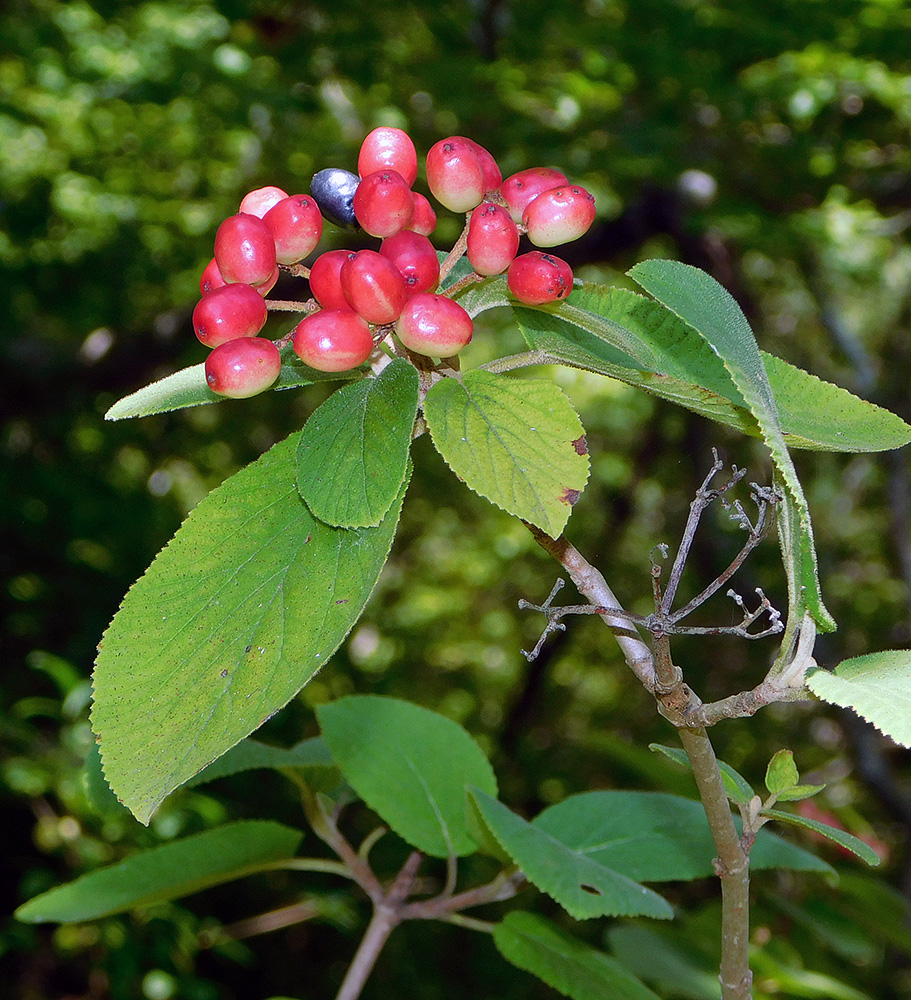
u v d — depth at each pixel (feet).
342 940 26.53
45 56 24.86
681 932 8.90
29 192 29.12
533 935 6.34
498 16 22.35
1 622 25.84
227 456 40.50
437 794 6.71
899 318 31.73
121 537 29.35
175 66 22.22
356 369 4.58
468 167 4.35
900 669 3.64
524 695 35.91
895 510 26.45
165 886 6.85
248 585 3.95
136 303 35.50
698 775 4.16
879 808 24.73
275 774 22.15
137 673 3.84
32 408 26.68
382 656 44.27
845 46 20.63
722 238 25.08
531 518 3.68
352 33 22.41
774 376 4.83
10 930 15.38
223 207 28.27
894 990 16.20
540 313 4.73
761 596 3.83
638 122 20.39
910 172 21.59
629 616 3.95
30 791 14.55
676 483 38.42
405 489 3.78
